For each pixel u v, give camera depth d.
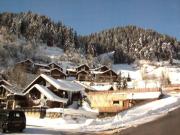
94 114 46.84
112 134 25.34
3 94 63.59
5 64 115.38
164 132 22.17
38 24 195.62
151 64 199.25
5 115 26.55
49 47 184.25
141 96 47.59
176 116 28.80
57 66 118.31
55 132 27.94
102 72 110.56
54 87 53.53
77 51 189.50
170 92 51.91
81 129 31.61
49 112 44.66
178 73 135.25
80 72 108.69
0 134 24.94
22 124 27.06
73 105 52.62
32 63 111.31
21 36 177.62
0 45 131.88
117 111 47.50
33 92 53.41
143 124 27.92
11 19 193.62
